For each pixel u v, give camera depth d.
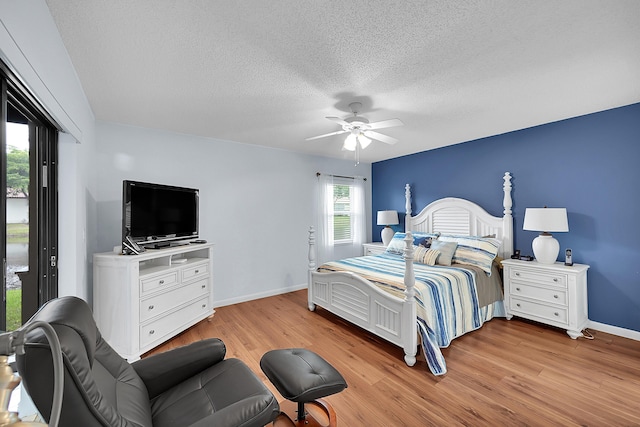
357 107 2.68
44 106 1.45
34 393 0.75
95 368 1.16
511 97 2.56
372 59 1.93
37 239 1.83
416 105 2.73
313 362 1.58
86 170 2.54
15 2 1.08
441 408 1.84
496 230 3.74
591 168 3.02
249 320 3.38
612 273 2.90
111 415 0.89
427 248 3.69
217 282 3.88
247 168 4.16
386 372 2.26
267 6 1.43
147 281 2.53
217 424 0.98
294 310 3.73
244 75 2.13
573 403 1.87
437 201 4.45
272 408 1.11
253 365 2.38
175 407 1.31
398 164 5.18
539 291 3.06
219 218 3.89
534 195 3.45
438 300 2.60
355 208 5.50
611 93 2.49
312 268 3.72
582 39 1.71
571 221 3.16
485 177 3.92
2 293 1.12
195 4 1.41
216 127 3.37
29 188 1.78
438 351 2.30
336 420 1.74
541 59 1.94
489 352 2.57
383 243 5.09
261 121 3.16
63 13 1.46
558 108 2.85
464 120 3.19
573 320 2.82
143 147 3.32
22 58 1.14
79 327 0.92
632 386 2.04
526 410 1.81
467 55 1.88
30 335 0.79
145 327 2.50
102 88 2.33
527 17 1.52
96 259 2.46
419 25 1.58
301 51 1.83
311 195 4.89
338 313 3.20
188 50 1.81
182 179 3.59
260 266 4.29
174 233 3.12
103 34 1.64
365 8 1.45
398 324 2.47
